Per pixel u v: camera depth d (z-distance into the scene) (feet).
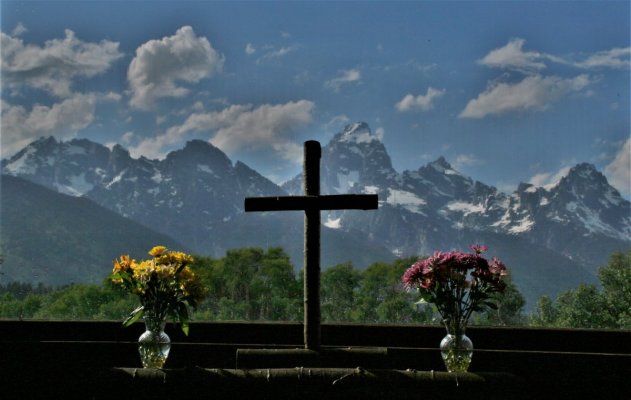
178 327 20.77
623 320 150.41
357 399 14.98
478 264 16.53
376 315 282.97
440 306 16.80
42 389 15.70
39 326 21.07
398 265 293.64
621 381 17.67
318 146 16.83
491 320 196.95
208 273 304.91
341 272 306.55
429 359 18.43
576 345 19.84
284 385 15.14
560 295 175.73
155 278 16.69
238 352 16.21
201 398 15.25
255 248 324.19
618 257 162.61
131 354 19.40
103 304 294.46
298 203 16.48
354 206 16.30
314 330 16.39
